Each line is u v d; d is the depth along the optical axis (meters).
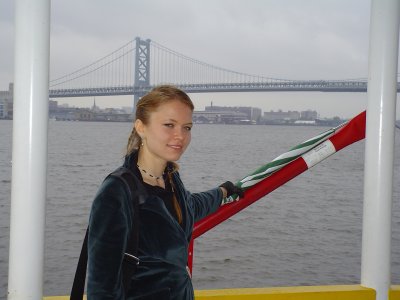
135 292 1.17
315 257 9.34
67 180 19.06
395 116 1.78
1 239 9.37
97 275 1.12
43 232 1.41
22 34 1.35
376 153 1.78
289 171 1.82
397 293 1.84
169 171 1.32
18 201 1.38
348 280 8.26
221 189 1.67
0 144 37.69
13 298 1.40
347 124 1.86
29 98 1.36
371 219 1.81
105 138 48.25
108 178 1.17
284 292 1.77
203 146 42.81
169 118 1.24
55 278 7.57
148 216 1.18
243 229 11.28
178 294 1.21
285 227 11.69
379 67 1.76
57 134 54.19
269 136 65.75
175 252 1.21
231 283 7.98
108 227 1.13
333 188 19.00
